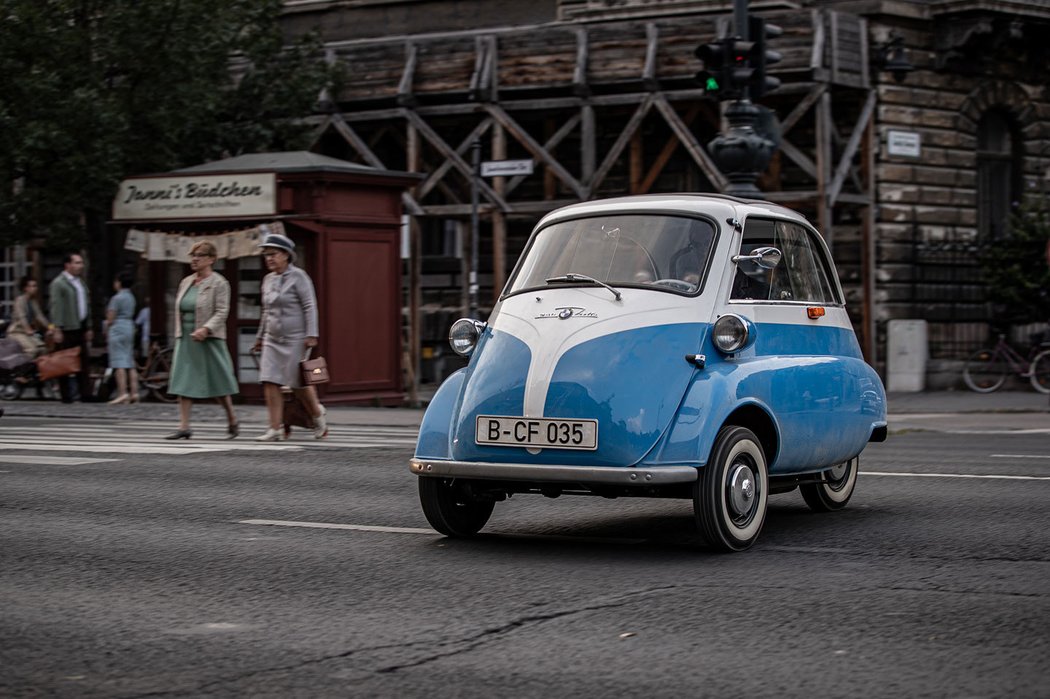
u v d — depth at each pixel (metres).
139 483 11.09
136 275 28.56
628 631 5.96
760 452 8.12
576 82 24.52
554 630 5.98
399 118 26.45
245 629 6.00
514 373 8.02
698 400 7.80
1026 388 25.02
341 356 20.73
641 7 25.67
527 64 25.16
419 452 8.25
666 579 7.13
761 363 8.31
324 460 12.91
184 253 21.44
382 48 26.34
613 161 24.55
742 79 17.64
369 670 5.32
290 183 20.50
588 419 7.73
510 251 27.86
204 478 11.46
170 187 21.48
